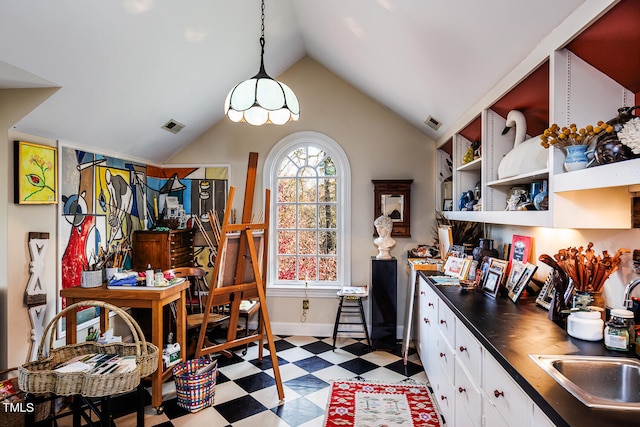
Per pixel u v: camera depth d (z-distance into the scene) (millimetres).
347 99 4395
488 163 2549
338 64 3941
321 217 4531
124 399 2916
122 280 2859
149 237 3945
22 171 2654
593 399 1081
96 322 3393
